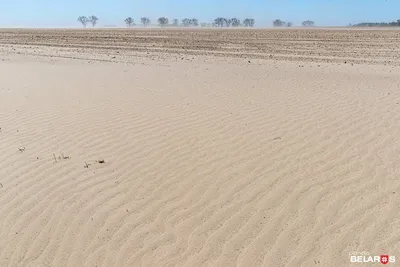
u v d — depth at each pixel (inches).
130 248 163.3
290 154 246.4
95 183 216.8
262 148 257.3
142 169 233.0
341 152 245.8
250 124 305.3
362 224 171.5
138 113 343.6
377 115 317.1
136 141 276.2
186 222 179.5
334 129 287.6
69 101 394.6
